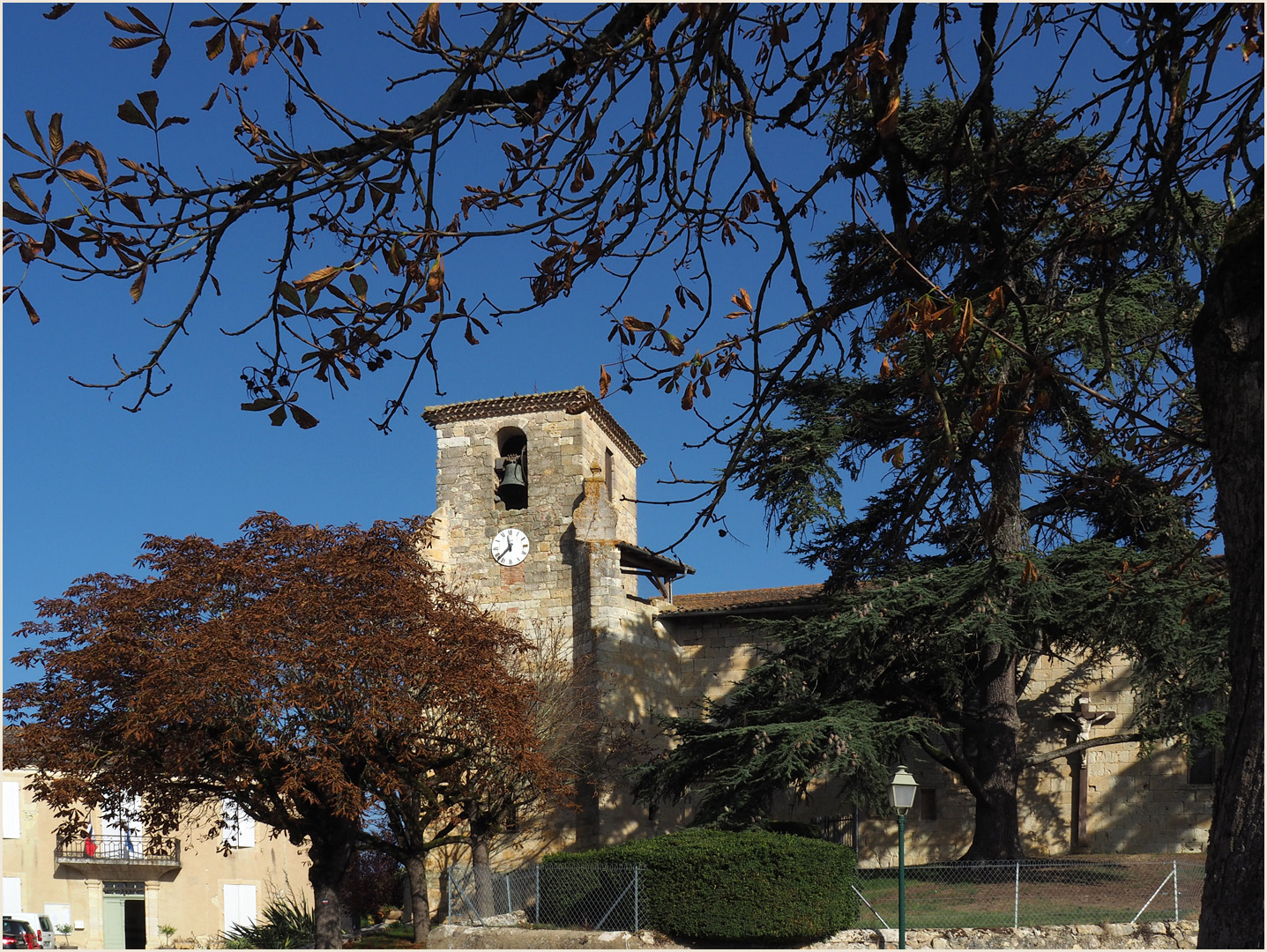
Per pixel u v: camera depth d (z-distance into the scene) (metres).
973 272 6.71
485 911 22.39
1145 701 21.89
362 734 18.50
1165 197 6.37
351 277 4.85
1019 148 6.44
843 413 21.17
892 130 5.21
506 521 29.73
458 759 20.98
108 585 19.53
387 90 4.81
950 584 21.22
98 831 34.78
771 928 18.64
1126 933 17.97
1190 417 8.52
